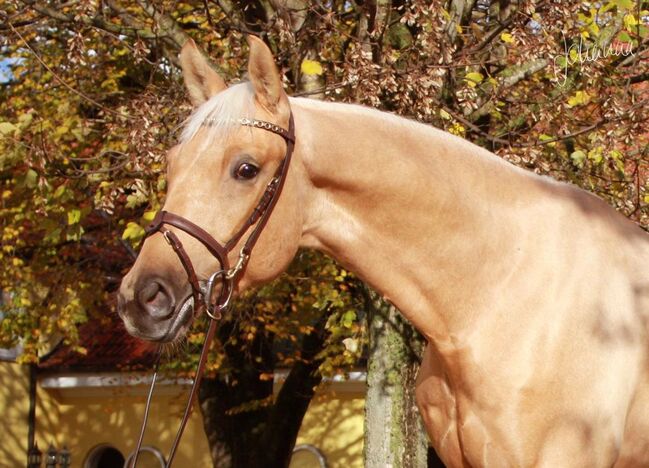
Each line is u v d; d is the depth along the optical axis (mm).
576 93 7324
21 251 12750
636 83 8180
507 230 3805
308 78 7312
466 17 7805
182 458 19469
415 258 3744
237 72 7617
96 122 9234
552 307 3695
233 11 8070
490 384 3672
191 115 3613
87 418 20438
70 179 9195
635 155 7484
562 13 6855
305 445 18422
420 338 7102
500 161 3973
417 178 3715
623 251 3883
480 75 7047
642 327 3779
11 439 19688
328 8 7262
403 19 6672
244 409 13281
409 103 6684
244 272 3553
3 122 9203
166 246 3412
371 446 7051
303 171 3643
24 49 10180
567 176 7406
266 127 3539
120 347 19141
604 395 3654
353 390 18062
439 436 3922
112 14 8992
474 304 3744
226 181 3479
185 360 12195
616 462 3779
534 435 3619
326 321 11312
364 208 3711
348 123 3725
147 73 11062
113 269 13047
